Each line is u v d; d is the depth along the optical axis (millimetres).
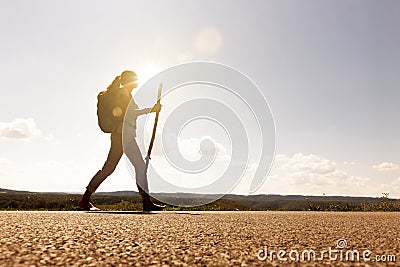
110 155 7539
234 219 5801
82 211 7137
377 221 5773
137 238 3619
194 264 2643
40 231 3869
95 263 2600
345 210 9695
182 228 4469
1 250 2852
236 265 2641
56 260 2633
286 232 4262
